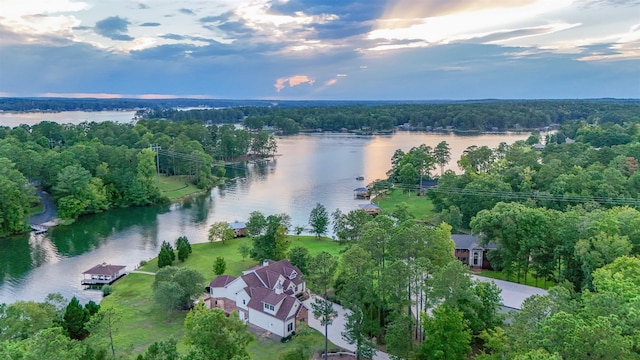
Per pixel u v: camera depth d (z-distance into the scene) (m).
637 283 42.91
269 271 67.38
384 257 56.22
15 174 106.44
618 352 28.05
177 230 105.38
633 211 63.97
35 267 82.12
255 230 88.38
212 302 64.94
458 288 45.56
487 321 49.03
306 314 58.88
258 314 58.72
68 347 39.28
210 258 85.00
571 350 29.25
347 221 86.56
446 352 42.50
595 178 100.19
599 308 35.97
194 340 38.38
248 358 37.38
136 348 51.94
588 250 56.25
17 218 100.06
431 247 55.28
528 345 32.91
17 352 33.66
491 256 71.25
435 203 115.06
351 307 49.44
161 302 60.41
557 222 66.25
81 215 117.38
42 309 49.03
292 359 46.81
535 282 68.75
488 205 99.12
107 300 66.75
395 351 45.91
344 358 51.19
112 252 90.31
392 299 50.34
